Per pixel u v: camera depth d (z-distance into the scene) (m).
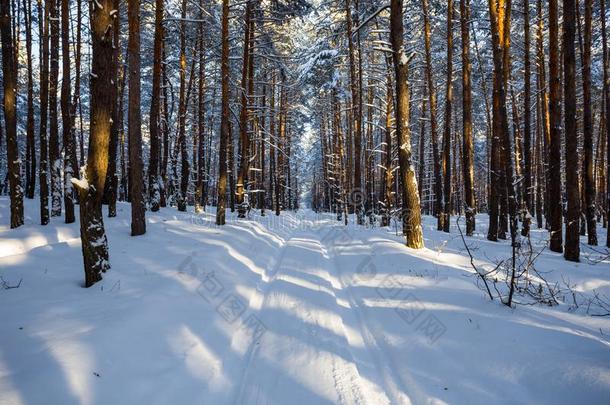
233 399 3.43
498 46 10.91
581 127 23.47
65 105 10.85
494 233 12.24
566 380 3.14
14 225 9.68
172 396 3.18
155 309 4.69
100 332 3.77
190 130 26.72
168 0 16.50
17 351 3.31
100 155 5.50
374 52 22.06
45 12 10.75
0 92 22.14
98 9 5.29
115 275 5.86
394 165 22.61
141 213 9.73
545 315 4.65
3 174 30.38
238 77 21.19
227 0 13.45
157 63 13.41
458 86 23.86
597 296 5.69
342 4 18.44
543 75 16.78
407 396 3.47
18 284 5.35
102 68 5.38
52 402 2.64
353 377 3.75
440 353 4.06
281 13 15.53
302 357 4.20
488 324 4.43
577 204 8.45
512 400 3.12
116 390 2.98
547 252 9.83
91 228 5.48
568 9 8.50
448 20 14.75
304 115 29.11
